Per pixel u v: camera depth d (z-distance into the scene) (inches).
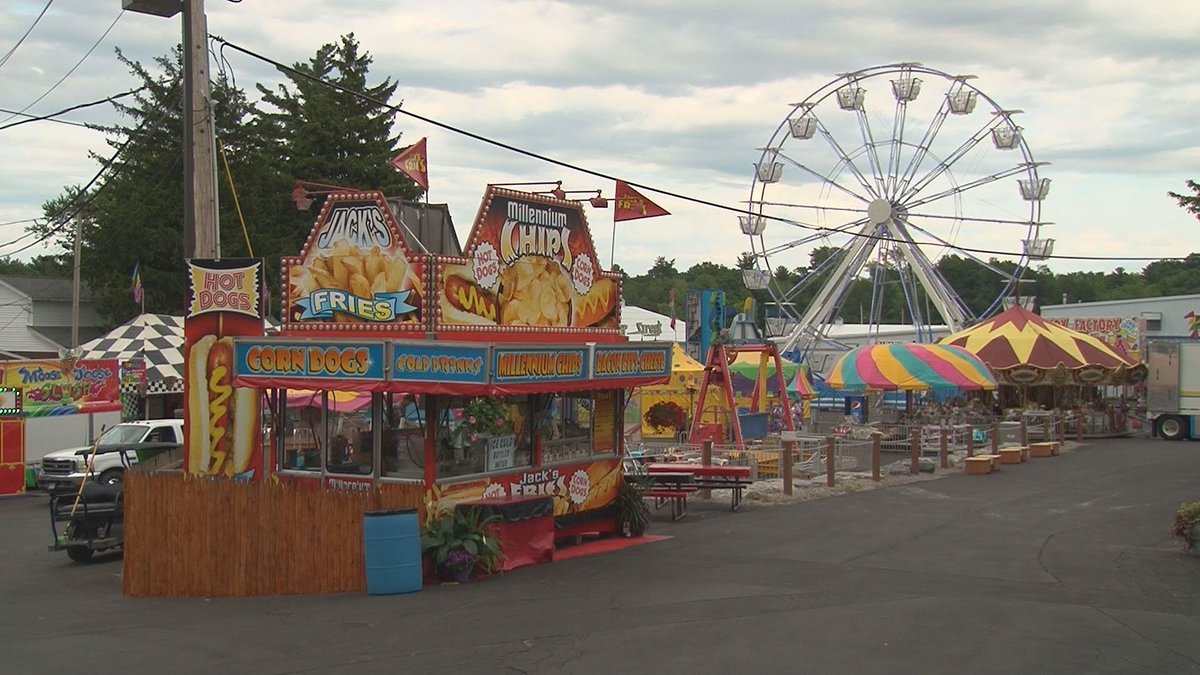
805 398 1521.9
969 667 336.5
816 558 571.2
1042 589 476.7
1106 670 333.7
